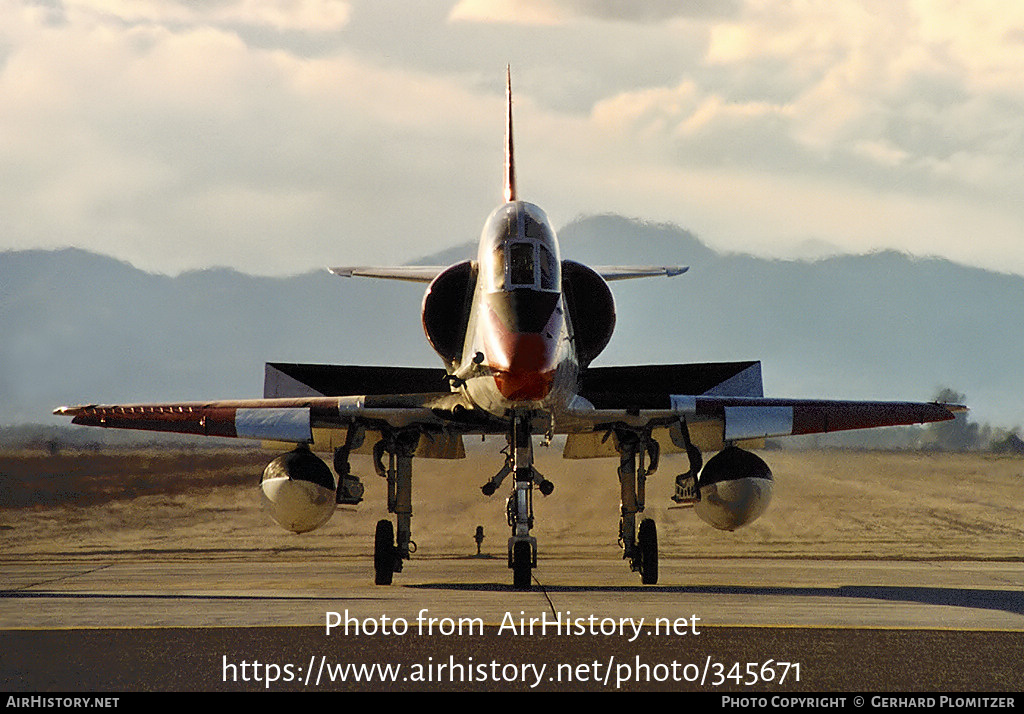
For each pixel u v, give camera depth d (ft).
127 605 151.94
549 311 157.79
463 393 175.42
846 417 186.60
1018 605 153.17
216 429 181.57
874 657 116.06
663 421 187.83
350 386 205.16
